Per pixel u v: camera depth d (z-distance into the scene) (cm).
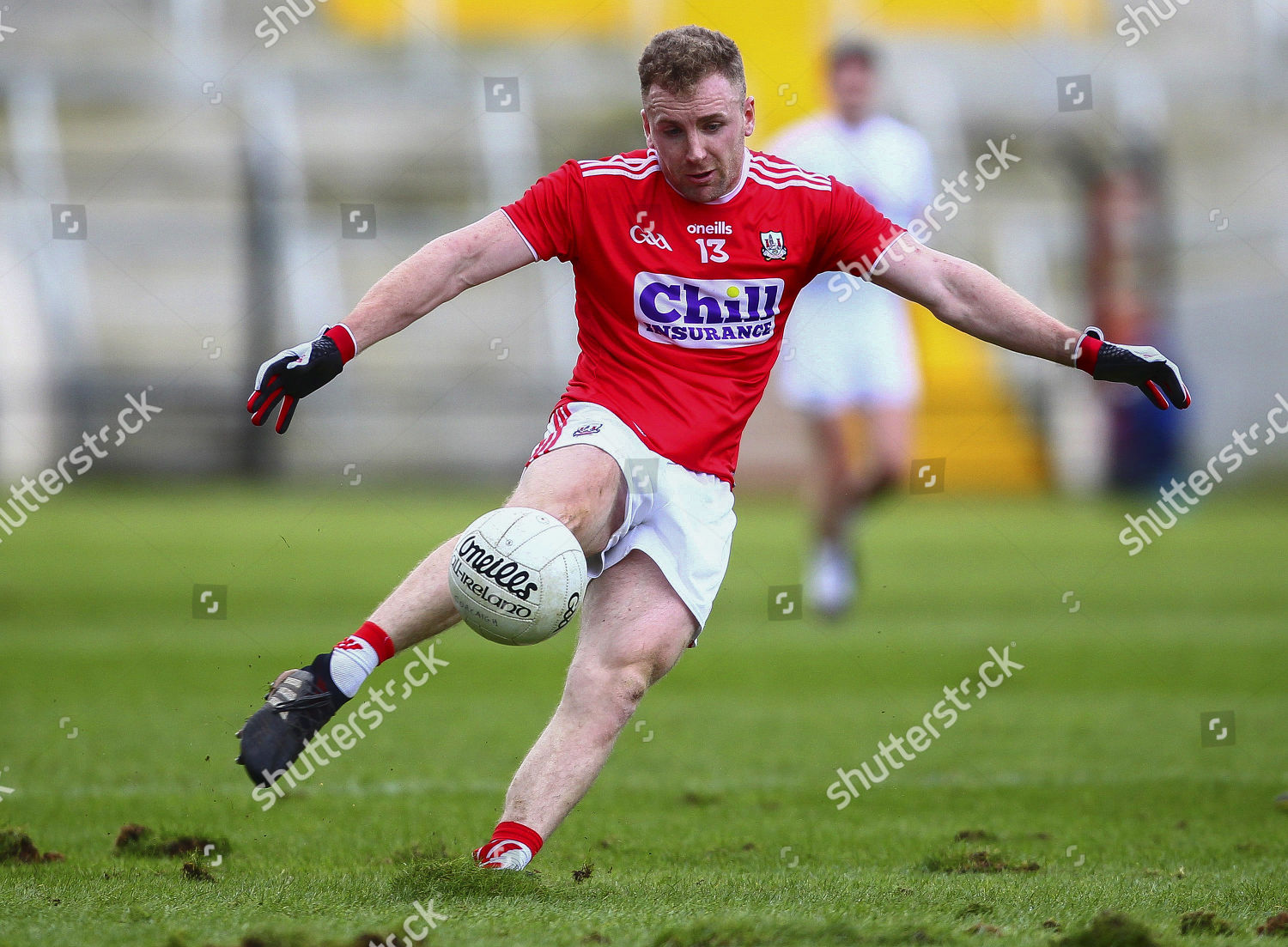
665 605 1254
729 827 1662
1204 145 8375
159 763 2038
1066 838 1580
